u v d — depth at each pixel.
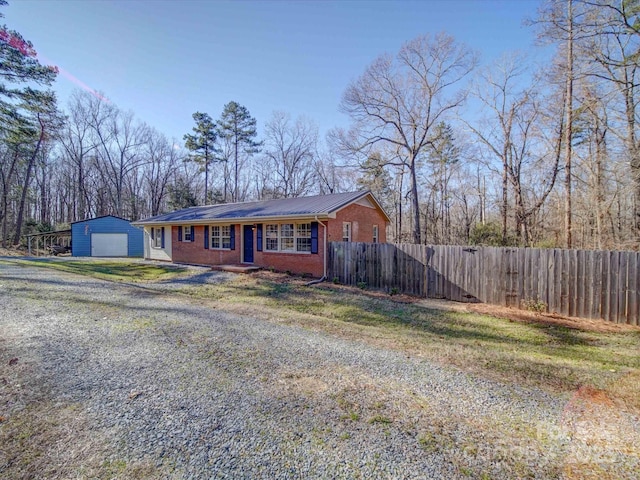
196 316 7.00
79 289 9.80
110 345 5.10
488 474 2.33
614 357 5.11
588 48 11.84
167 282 12.08
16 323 6.27
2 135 21.55
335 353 4.88
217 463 2.45
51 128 26.12
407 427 2.93
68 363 4.39
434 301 9.48
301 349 5.04
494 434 2.83
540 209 21.66
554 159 18.42
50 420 3.02
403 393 3.60
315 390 3.66
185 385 3.76
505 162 21.41
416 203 23.17
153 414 3.13
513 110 21.00
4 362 4.40
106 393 3.56
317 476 2.31
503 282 8.84
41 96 20.08
